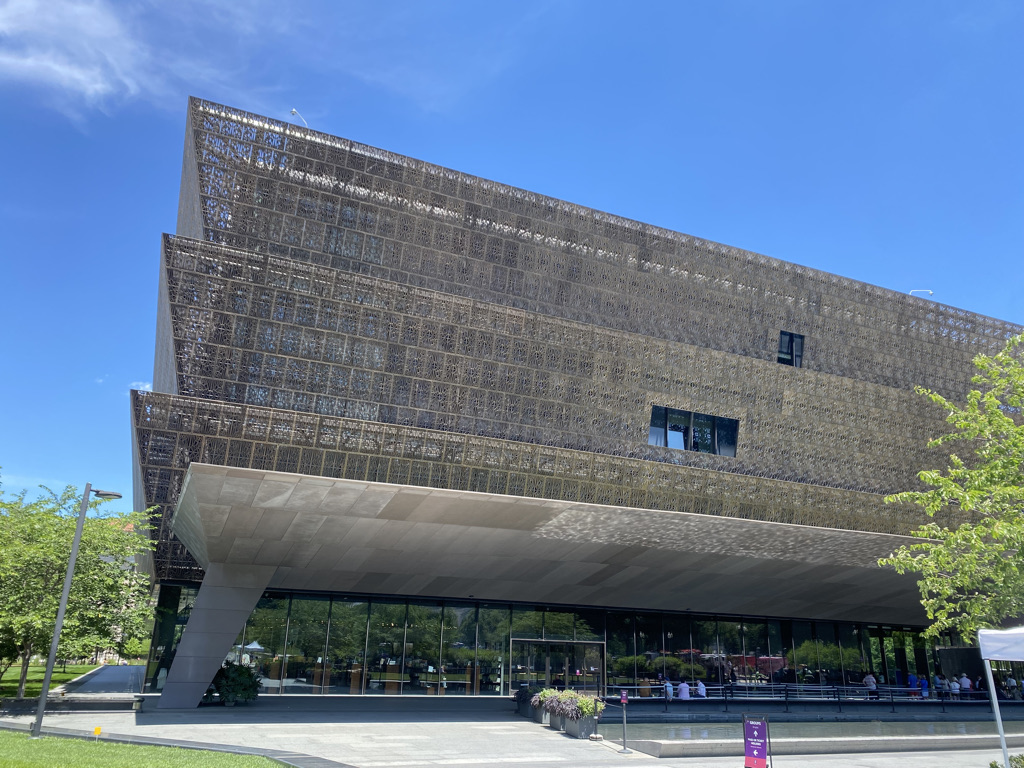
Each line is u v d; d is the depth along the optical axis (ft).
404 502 73.82
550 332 98.07
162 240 81.66
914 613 129.49
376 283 89.61
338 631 102.73
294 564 88.33
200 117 92.63
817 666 130.41
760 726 47.21
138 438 72.74
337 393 85.56
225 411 74.69
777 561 100.58
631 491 90.48
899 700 122.31
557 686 111.75
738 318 118.62
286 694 98.07
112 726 67.72
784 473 110.93
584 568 97.60
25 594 75.20
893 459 118.52
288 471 75.10
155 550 93.30
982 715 106.52
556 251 108.68
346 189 98.22
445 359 91.45
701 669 121.70
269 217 93.66
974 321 137.28
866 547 97.55
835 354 125.08
